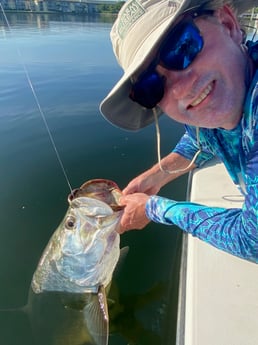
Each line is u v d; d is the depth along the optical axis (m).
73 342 0.56
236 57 0.33
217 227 0.37
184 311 0.44
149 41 0.33
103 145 1.09
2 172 0.97
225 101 0.34
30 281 0.67
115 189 0.57
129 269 0.65
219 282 0.46
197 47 0.32
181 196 0.81
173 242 0.70
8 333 0.56
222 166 0.76
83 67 2.11
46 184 0.92
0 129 1.23
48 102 1.50
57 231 0.61
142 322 0.55
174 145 1.06
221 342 0.38
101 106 0.40
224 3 0.33
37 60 2.32
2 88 1.71
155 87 0.35
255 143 0.32
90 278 0.57
